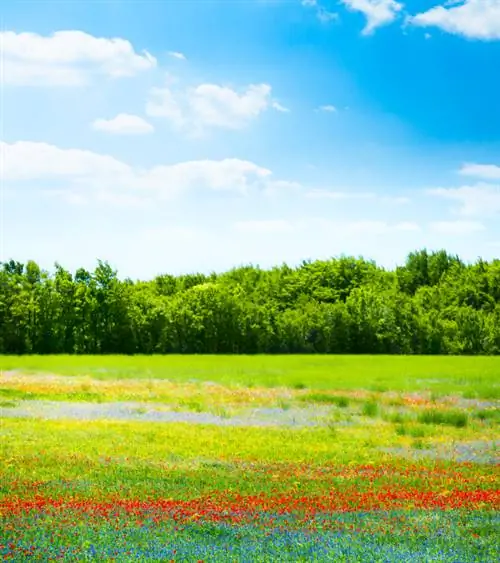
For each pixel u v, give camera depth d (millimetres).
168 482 18406
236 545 12227
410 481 18953
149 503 15617
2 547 11820
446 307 127125
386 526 13750
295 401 39719
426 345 111062
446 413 32906
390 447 25500
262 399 40375
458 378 54750
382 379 53906
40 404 37031
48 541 12281
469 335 110812
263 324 108500
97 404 37688
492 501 16266
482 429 30141
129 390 44312
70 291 101125
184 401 39062
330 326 109938
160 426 29781
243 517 14414
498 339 110625
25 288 100375
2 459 21531
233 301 108375
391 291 132000
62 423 30078
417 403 39062
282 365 71562
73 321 101375
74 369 62156
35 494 16625
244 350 108125
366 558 11453
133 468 20406
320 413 35219
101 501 15844
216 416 33781
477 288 132000
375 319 110625
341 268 148250
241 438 26828
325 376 56281
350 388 46375
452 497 16688
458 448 25375
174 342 105125
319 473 20188
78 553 11547
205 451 23797
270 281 149750
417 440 26578
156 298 115000
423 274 152625
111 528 13219
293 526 13688
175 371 60688
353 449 24859
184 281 157625
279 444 25656
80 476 19094
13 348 99000
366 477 19531
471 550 12078
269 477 19406
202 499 16172
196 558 11398
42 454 22531
